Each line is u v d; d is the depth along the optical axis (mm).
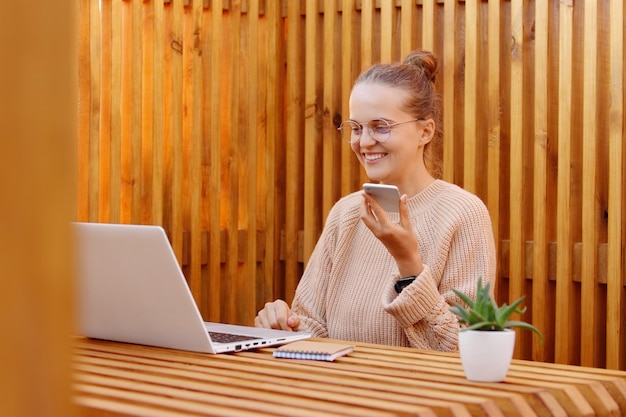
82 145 3113
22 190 408
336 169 3686
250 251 3691
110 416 1059
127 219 3287
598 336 3098
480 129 3355
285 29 3809
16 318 409
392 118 2135
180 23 3400
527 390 1214
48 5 412
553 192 3201
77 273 431
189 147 3494
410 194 2193
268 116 3746
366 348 1638
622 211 3027
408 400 1119
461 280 2064
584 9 3088
